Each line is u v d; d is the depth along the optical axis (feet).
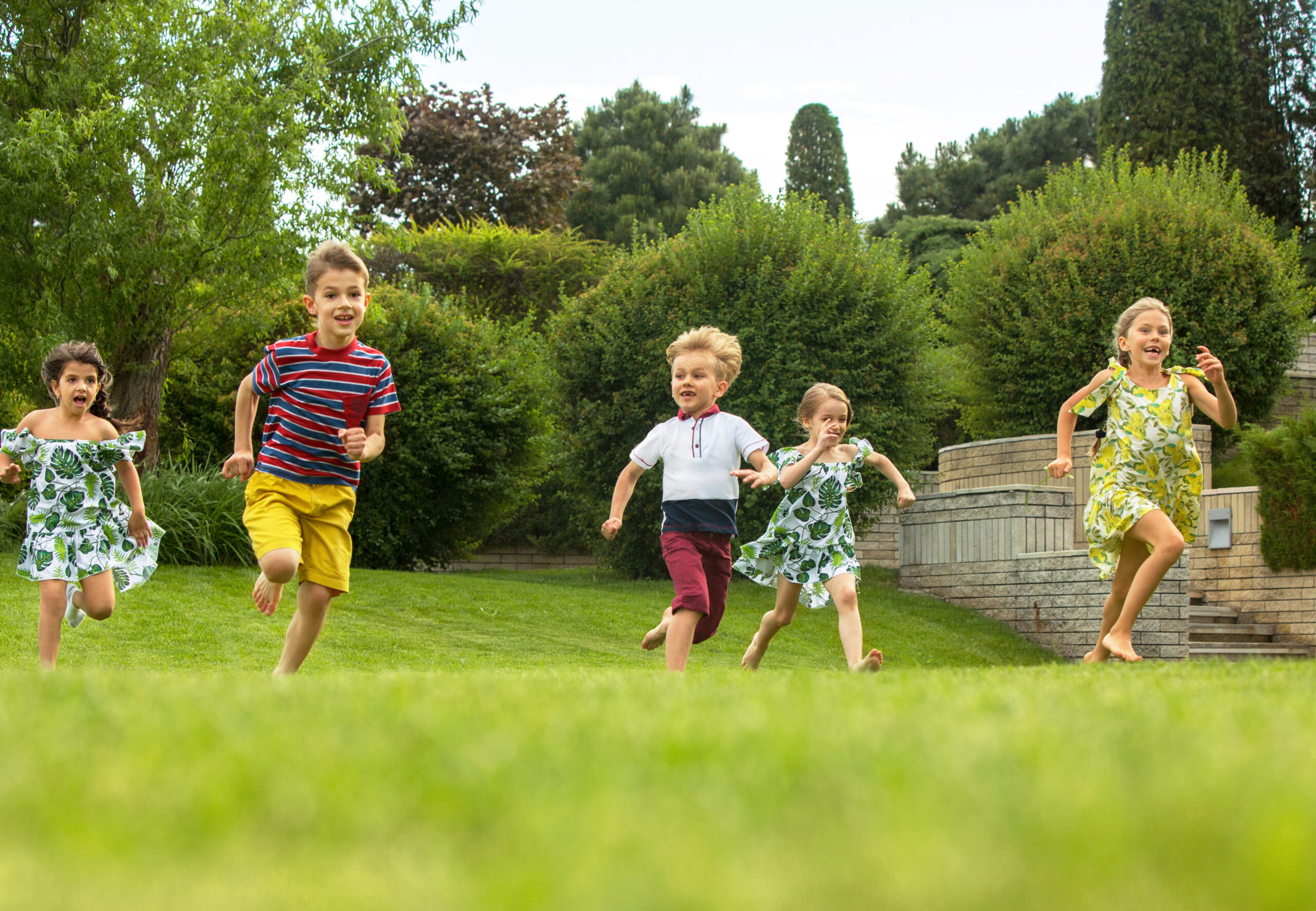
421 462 49.29
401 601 35.76
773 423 44.88
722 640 36.63
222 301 41.01
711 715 6.03
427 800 3.50
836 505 20.67
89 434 18.43
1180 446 19.31
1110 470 19.47
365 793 3.59
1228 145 80.18
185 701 6.87
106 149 36.42
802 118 153.17
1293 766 4.01
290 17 41.45
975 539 44.96
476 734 5.18
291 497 15.42
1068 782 3.58
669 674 12.07
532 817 3.14
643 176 137.28
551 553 73.82
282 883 2.49
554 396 50.44
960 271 59.93
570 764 4.17
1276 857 2.39
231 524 37.81
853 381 45.80
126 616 28.86
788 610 20.97
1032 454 48.55
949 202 138.41
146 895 2.39
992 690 8.27
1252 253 53.42
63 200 36.19
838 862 2.59
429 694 7.68
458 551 54.70
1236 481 51.96
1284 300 54.90
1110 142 82.99
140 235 37.65
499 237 93.30
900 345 47.57
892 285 47.47
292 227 40.55
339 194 42.39
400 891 2.40
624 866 2.54
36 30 39.29
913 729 5.26
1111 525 19.11
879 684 9.20
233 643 27.37
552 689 8.36
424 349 51.24
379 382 15.90
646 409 47.70
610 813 3.15
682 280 48.19
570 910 2.20
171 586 33.42
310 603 15.55
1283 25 84.17
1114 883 2.41
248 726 5.45
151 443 41.52
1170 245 52.75
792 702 6.98
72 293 38.68
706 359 19.06
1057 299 53.47
